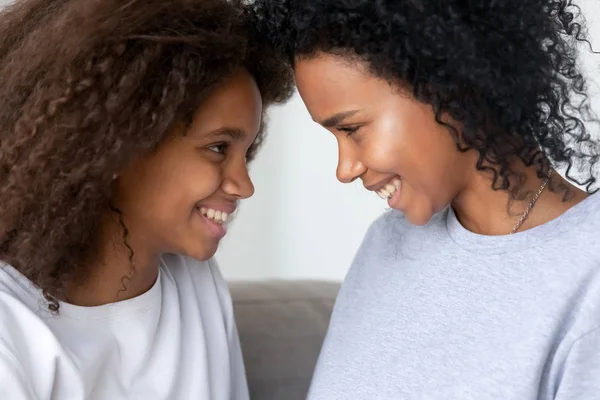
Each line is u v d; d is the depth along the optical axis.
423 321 0.96
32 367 0.94
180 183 0.98
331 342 1.07
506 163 0.85
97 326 1.03
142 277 1.07
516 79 0.82
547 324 0.85
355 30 0.81
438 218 1.00
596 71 1.25
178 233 1.02
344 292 1.10
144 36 0.90
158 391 1.07
